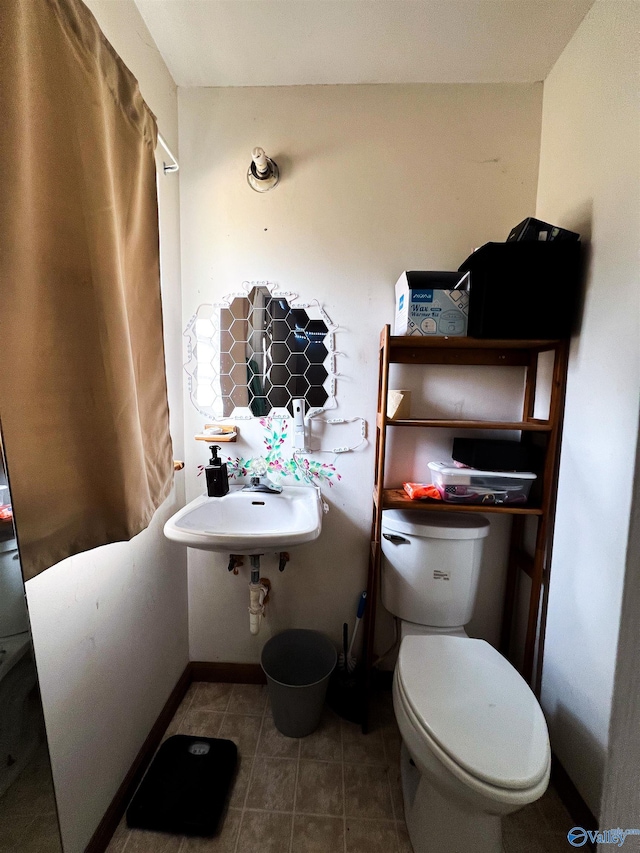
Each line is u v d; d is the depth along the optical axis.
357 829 0.96
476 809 0.75
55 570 0.76
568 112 1.07
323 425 1.33
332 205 1.26
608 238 0.91
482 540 1.21
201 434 1.34
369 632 1.21
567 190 1.08
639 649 0.76
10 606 0.59
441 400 1.31
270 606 1.42
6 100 0.51
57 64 0.61
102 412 0.72
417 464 1.34
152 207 0.95
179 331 1.31
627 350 0.85
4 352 0.56
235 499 1.25
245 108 1.24
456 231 1.25
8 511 0.57
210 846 0.92
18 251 0.56
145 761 1.09
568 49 1.07
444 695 0.88
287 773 1.09
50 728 0.75
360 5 0.97
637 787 0.75
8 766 0.60
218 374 1.33
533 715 0.83
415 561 1.21
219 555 1.40
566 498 1.07
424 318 1.08
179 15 1.01
